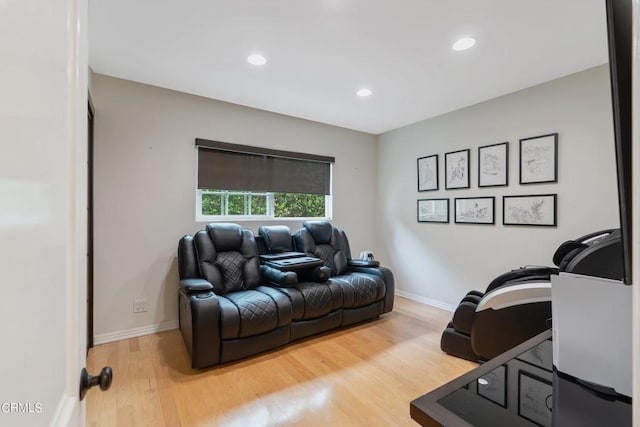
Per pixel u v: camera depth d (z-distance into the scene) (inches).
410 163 161.6
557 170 106.6
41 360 15.5
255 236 130.3
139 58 93.5
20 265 13.4
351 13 71.9
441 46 85.9
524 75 103.8
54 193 17.6
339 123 159.8
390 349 101.6
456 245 139.3
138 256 111.4
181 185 120.3
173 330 116.6
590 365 28.7
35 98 15.0
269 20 74.8
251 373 85.7
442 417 24.5
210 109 126.6
